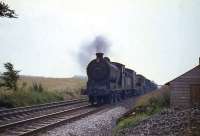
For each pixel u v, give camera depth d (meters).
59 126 18.28
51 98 37.22
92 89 33.47
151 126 14.85
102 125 18.78
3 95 28.91
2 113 22.00
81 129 17.41
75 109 26.72
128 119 17.98
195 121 13.58
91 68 34.50
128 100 38.41
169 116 15.97
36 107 27.39
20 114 22.58
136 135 13.94
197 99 22.92
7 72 32.06
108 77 33.88
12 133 15.80
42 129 16.66
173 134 13.07
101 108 28.36
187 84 23.20
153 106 22.00
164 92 24.83
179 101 23.16
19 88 34.28
